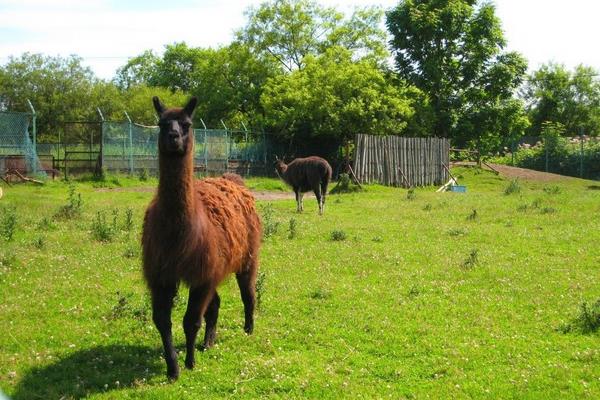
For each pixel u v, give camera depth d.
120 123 30.41
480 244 13.42
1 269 9.74
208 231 5.92
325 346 6.96
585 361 6.47
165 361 6.24
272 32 47.03
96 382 5.78
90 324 7.45
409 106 40.03
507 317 8.09
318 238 13.94
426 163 34.78
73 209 15.94
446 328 7.55
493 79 44.25
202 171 34.09
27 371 6.00
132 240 12.84
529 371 6.16
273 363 6.27
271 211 17.06
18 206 17.73
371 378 6.03
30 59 51.19
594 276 10.31
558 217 17.41
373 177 30.98
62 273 9.81
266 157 38.62
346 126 36.44
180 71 66.81
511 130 46.75
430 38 43.56
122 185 28.50
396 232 14.95
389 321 7.79
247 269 7.24
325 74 36.03
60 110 50.59
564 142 45.41
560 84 71.56
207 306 6.48
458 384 5.83
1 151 26.50
